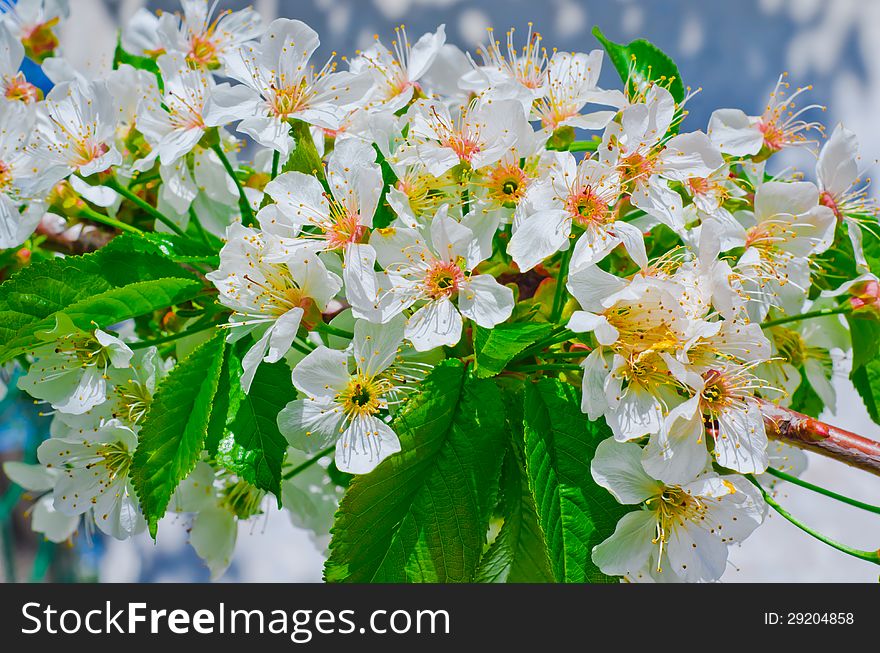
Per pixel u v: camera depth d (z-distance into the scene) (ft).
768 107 1.70
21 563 2.41
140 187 1.71
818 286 1.69
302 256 1.53
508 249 1.53
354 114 1.61
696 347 1.52
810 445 1.54
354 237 1.54
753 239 1.62
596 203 1.54
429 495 1.51
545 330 1.51
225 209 1.70
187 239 1.63
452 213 1.58
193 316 1.63
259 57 1.60
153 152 1.61
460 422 1.52
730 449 1.51
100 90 1.64
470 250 1.54
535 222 1.53
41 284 1.57
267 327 1.55
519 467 1.58
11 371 1.83
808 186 1.62
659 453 1.49
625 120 1.56
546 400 1.53
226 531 1.72
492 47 1.69
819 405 1.74
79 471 1.61
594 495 1.51
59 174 1.62
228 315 1.61
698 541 1.52
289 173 1.55
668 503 1.52
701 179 1.60
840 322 1.73
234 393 1.55
